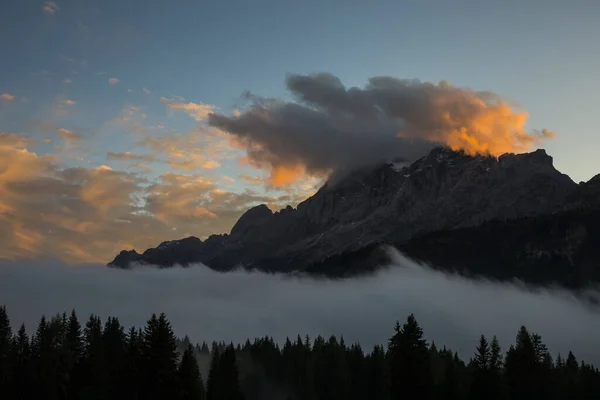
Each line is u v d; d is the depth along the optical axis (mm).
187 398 98812
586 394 150875
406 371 105312
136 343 108125
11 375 120625
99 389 111812
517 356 115938
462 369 149750
